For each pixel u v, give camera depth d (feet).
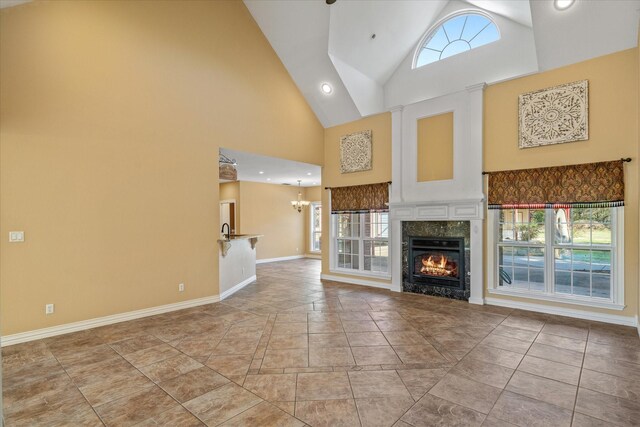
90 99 13.70
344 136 22.62
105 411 8.05
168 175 15.98
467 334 12.71
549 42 14.17
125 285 14.64
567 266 15.16
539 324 13.74
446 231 18.04
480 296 16.81
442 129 18.24
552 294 15.24
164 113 15.84
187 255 16.65
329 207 23.62
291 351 11.32
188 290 16.66
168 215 15.99
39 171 12.57
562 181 14.61
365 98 20.70
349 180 22.50
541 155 15.20
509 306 16.21
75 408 8.17
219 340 12.32
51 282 12.82
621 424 7.43
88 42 13.62
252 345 11.85
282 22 18.47
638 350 11.11
